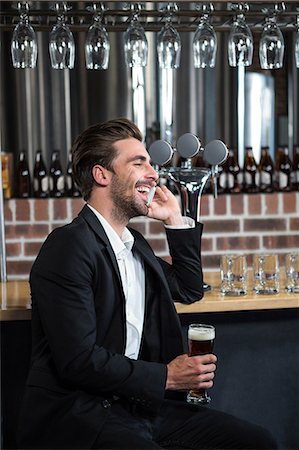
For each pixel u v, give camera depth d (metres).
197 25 3.75
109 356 2.82
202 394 3.17
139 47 3.42
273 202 4.99
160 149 3.43
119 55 5.17
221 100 5.29
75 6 3.88
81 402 2.81
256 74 5.32
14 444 3.39
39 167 5.05
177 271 3.23
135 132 3.17
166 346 3.08
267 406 3.54
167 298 3.07
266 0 3.22
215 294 3.38
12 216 4.78
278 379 3.55
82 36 5.17
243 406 3.53
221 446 3.05
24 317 3.15
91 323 2.82
